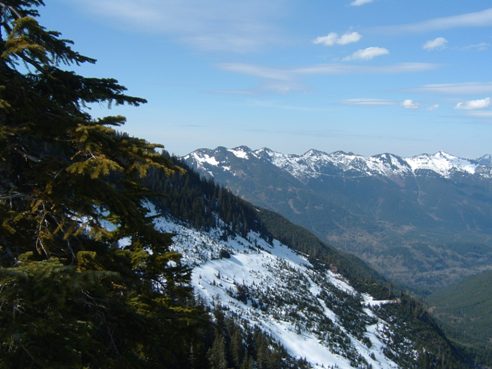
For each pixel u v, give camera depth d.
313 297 161.38
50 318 5.86
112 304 7.96
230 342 67.69
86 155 7.41
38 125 7.43
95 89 8.84
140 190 8.56
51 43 7.99
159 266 8.83
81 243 8.40
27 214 7.61
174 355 8.71
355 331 146.88
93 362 7.13
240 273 150.00
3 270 5.20
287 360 98.12
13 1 8.11
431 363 149.62
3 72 7.60
